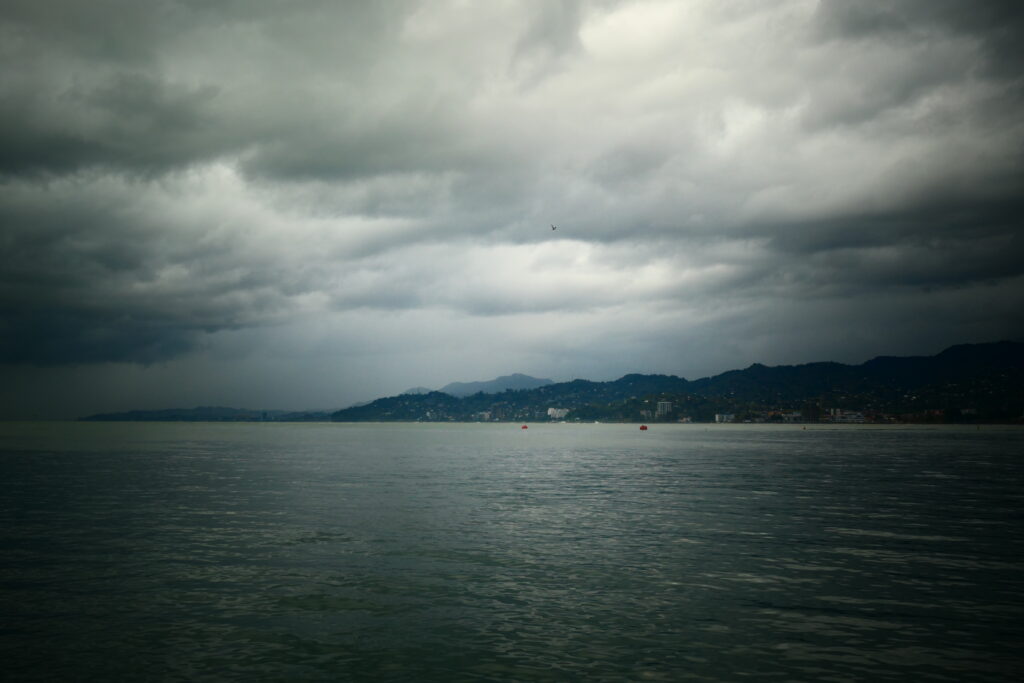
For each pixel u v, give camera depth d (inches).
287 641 643.5
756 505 1641.2
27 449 4562.0
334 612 733.3
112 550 1064.2
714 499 1763.0
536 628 681.0
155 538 1170.6
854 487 2087.8
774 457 3809.1
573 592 813.2
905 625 688.4
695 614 725.9
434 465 3120.1
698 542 1139.3
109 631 671.1
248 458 3636.8
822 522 1366.9
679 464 3213.6
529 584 852.0
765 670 570.3
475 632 668.1
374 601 775.1
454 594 804.6
